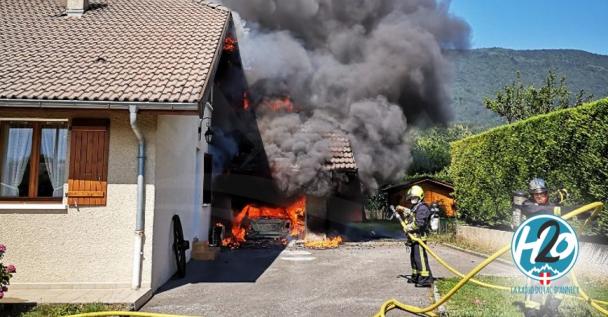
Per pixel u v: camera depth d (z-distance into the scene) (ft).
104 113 22.70
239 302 21.09
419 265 24.54
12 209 22.21
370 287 24.39
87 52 27.99
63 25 33.14
